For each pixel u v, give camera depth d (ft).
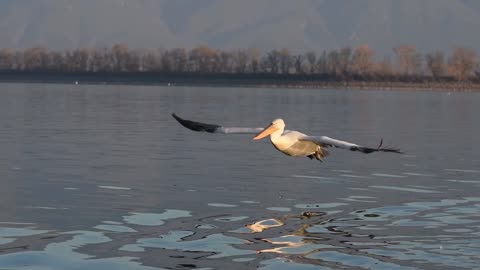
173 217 59.88
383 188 74.28
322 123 161.68
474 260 48.85
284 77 606.14
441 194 71.20
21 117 164.35
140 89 442.91
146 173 81.46
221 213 61.57
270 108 222.89
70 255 49.34
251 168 86.74
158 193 69.72
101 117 169.07
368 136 130.93
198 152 101.50
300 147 46.78
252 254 50.08
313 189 73.31
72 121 154.40
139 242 52.44
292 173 83.41
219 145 111.24
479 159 98.53
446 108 250.16
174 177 79.00
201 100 277.44
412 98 355.97
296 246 51.96
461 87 584.40
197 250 50.78
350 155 100.73
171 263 48.03
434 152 106.22
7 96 286.25
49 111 189.88
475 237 54.29
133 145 108.99
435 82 592.19
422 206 65.26
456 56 593.83
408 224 58.29
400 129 149.38
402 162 94.63
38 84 564.71
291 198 68.33
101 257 48.98
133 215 60.39
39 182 74.43
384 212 62.69
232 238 53.83
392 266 47.65
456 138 129.70
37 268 46.73
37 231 54.95
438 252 50.52
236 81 616.39
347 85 593.83
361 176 82.12
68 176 78.38
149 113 187.32
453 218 60.49
